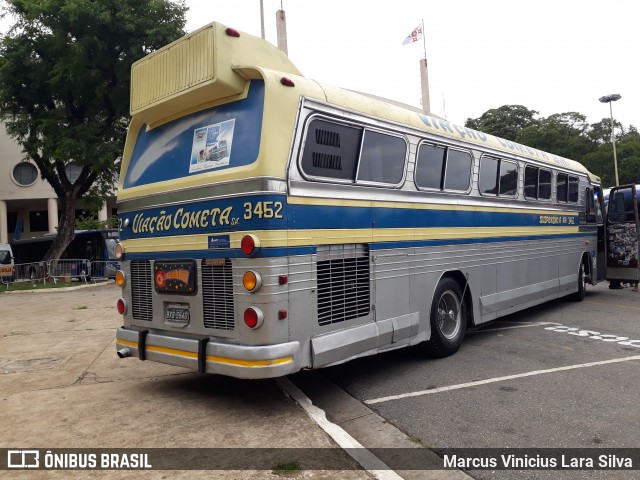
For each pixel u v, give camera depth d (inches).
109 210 1617.9
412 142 235.8
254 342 169.8
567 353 262.2
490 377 224.2
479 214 286.0
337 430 165.9
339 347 191.0
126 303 218.7
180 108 201.8
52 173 840.9
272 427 169.6
